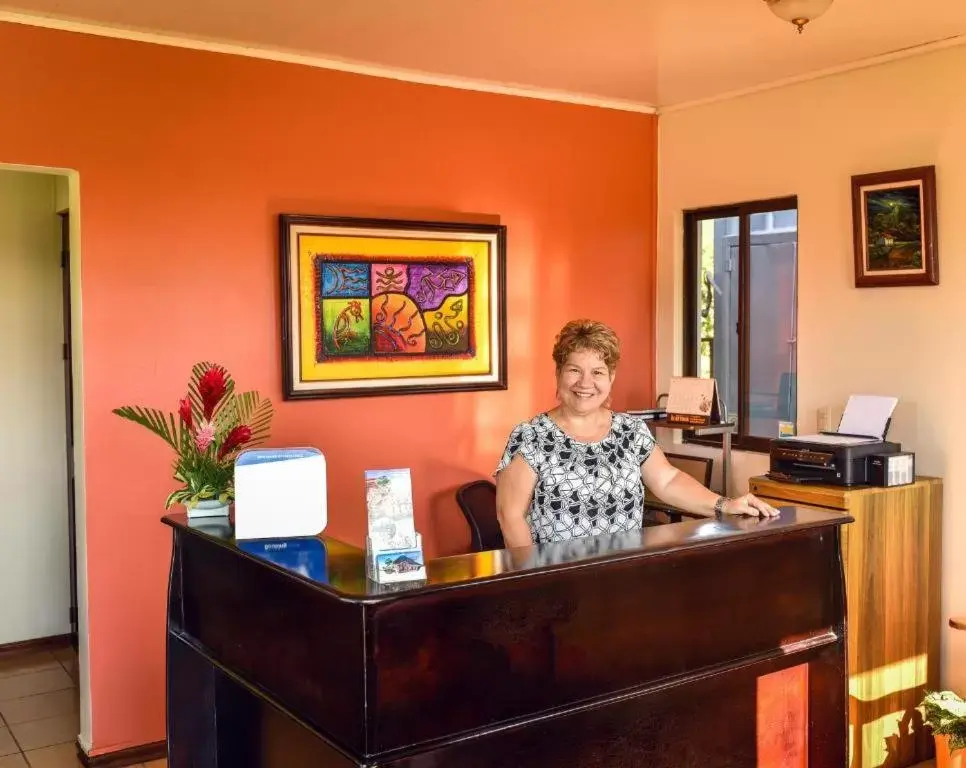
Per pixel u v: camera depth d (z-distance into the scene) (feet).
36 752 12.05
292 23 11.14
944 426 12.17
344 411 13.00
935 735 11.27
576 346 8.58
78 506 11.75
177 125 11.68
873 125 12.79
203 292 11.94
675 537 7.48
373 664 5.93
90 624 11.43
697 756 7.48
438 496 13.84
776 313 14.65
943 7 10.75
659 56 12.62
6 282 15.25
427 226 13.42
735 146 14.64
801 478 12.20
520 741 6.54
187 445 8.67
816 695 8.23
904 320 12.55
